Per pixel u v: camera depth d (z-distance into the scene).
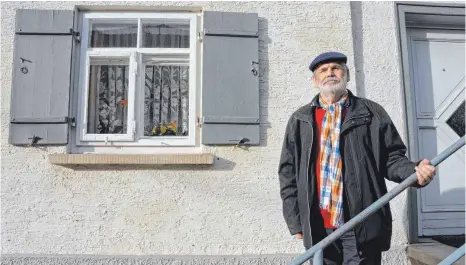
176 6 3.81
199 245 3.58
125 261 3.49
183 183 3.62
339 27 3.84
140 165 3.62
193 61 3.83
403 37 3.94
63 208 3.57
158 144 3.74
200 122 3.72
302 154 2.50
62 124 3.60
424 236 3.95
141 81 3.86
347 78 2.57
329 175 2.42
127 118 3.79
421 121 4.12
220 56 3.71
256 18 3.78
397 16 3.96
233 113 3.67
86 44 3.82
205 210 3.61
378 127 2.41
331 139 2.46
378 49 3.92
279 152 3.68
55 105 3.62
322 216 2.44
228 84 3.69
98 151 3.72
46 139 3.58
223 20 3.76
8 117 3.64
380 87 3.86
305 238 2.42
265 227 3.61
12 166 3.59
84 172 3.60
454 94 4.18
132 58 3.80
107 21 3.91
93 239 3.56
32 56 3.67
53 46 3.68
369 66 3.88
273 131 3.71
